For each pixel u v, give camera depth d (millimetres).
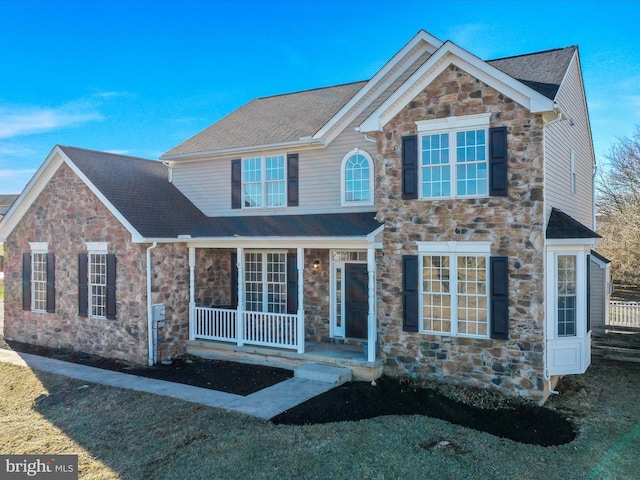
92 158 14031
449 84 9641
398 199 10227
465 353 9531
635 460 6617
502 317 9133
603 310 14469
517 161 9031
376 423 7672
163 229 12422
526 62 11977
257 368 11273
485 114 9281
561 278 9297
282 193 13438
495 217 9227
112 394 9312
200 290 13469
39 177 13836
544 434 7543
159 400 8852
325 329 12484
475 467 6254
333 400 8781
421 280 10008
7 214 14672
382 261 10500
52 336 13891
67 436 7289
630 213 24859
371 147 11992
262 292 13539
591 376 11094
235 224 13344
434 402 8852
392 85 11953
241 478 5844
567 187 11648
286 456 6410
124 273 12133
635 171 26953
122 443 6965
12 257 15031
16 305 14945
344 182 12406
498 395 9117
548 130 9469
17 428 7684
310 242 10891
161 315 11961
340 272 12359
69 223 13359
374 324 10281
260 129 14578
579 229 9078
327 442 6867
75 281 13258
